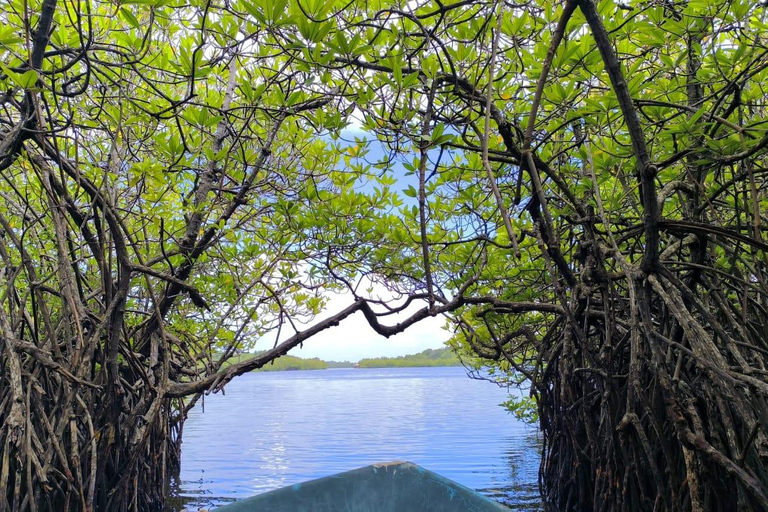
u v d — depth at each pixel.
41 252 5.99
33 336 5.05
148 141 6.07
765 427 3.49
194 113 4.39
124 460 5.61
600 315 5.69
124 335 5.50
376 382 55.69
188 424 17.02
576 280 5.48
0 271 4.46
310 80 3.87
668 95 4.84
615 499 5.46
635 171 4.82
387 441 12.89
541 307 6.00
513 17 4.01
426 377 72.75
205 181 5.77
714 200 4.60
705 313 3.69
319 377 83.81
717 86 5.02
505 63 4.85
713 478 4.16
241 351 8.12
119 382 5.18
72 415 4.69
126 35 4.03
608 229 3.93
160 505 7.36
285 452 11.52
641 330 4.91
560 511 6.91
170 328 7.43
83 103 5.28
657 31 4.02
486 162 2.39
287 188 5.87
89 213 4.60
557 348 7.09
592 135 5.04
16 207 4.85
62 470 4.88
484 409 20.84
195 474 9.46
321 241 6.30
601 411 5.95
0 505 4.05
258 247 6.95
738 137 3.55
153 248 6.91
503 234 6.61
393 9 3.77
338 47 3.57
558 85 3.99
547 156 5.30
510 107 5.43
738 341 4.22
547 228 4.22
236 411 21.62
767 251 3.29
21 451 4.40
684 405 4.50
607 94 4.16
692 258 4.56
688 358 4.65
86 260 6.54
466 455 10.99
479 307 6.82
